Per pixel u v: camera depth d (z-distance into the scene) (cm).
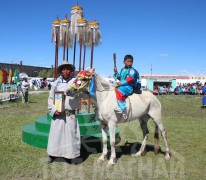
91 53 945
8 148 696
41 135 707
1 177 519
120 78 638
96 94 600
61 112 586
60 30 909
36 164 593
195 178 539
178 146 777
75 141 604
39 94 3053
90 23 931
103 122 625
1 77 2023
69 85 587
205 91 1977
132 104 621
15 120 1153
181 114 1534
